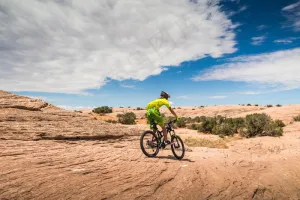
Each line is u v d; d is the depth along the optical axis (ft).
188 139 48.47
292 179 19.74
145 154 22.84
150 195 13.10
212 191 15.21
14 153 17.89
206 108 187.01
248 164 24.08
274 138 49.44
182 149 24.73
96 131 29.55
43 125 26.30
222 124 67.21
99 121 33.78
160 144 23.45
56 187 12.08
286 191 17.03
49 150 20.89
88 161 18.70
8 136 22.06
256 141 44.96
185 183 15.99
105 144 28.25
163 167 19.35
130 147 29.07
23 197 10.42
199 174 18.57
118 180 14.70
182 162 22.31
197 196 14.10
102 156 21.08
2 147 19.13
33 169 14.55
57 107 34.55
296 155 29.89
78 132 27.53
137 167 18.51
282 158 28.09
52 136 24.99
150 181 15.33
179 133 68.80
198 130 74.18
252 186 17.08
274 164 24.61
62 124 28.25
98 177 14.75
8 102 29.43
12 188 11.13
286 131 63.46
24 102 31.04
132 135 34.45
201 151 31.45
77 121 30.76
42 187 11.82
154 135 23.72
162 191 14.05
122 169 17.40
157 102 22.66
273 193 16.46
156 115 22.40
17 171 13.70
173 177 16.97
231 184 17.06
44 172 14.23
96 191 12.37
